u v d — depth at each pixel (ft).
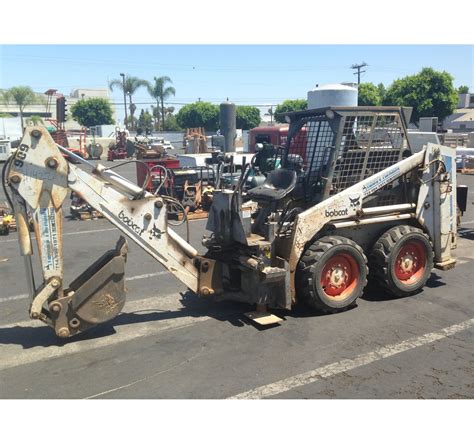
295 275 16.65
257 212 18.43
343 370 12.95
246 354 13.99
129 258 25.22
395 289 18.25
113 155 108.06
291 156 19.52
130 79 168.86
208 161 40.34
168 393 11.93
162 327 16.10
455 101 123.54
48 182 13.96
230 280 17.71
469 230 31.42
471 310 17.29
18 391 12.14
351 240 17.63
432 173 19.44
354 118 17.53
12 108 206.90
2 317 17.28
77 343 14.93
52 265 14.28
